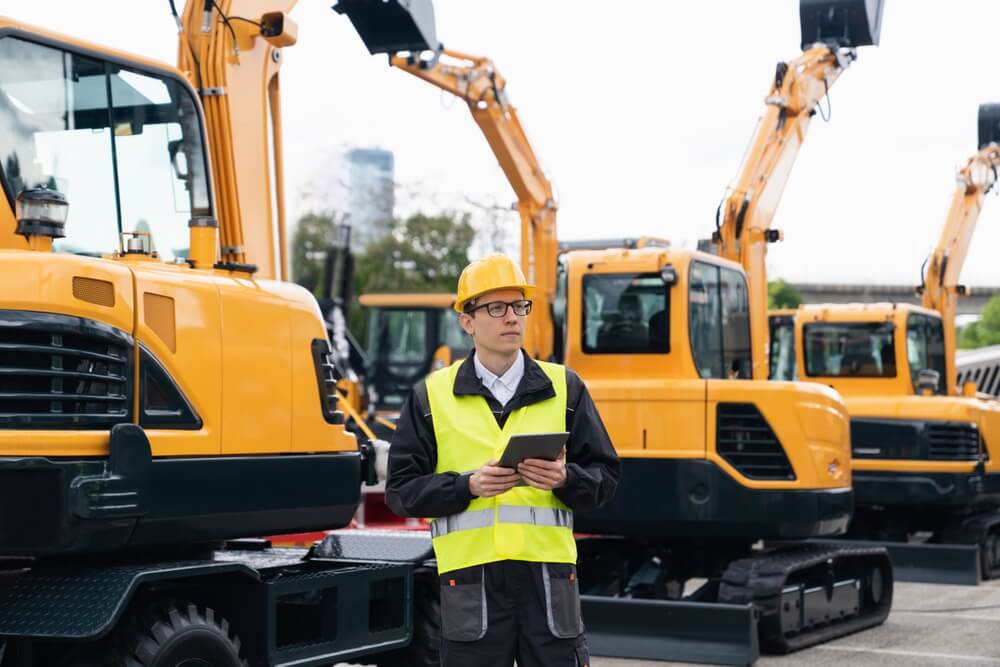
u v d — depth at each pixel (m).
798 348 16.53
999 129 18.20
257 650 5.93
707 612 9.08
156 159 6.17
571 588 4.43
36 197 5.32
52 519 5.10
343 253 25.17
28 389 5.16
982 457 14.81
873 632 10.64
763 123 13.53
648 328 10.33
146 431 5.50
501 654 4.36
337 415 6.61
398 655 7.33
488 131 13.41
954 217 18.25
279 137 8.36
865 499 14.77
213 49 7.88
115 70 6.00
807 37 14.26
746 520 9.59
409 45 11.77
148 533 5.47
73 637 5.05
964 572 13.68
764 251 13.38
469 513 4.42
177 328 5.70
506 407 4.50
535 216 13.93
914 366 16.61
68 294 5.25
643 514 9.76
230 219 7.88
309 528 6.43
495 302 4.48
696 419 9.73
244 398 6.00
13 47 5.54
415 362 23.92
